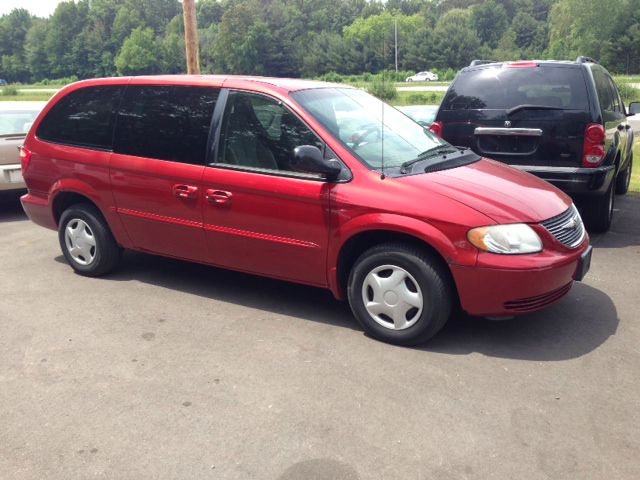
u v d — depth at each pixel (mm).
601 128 6254
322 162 4172
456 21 121688
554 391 3666
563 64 6465
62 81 121375
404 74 96625
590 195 6762
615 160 7223
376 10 146375
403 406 3520
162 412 3498
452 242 3949
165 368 3996
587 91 6312
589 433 3260
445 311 4117
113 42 128250
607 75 7832
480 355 4117
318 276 4484
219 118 4789
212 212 4773
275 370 3947
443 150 4941
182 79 5059
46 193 5773
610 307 4906
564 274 4090
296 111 4516
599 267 5898
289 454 3115
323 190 4285
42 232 7457
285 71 115812
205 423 3387
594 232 7188
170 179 4930
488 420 3379
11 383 3830
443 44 106875
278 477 2951
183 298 5191
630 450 3123
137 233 5281
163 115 5059
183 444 3209
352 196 4191
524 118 6531
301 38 116750
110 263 5613
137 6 135875
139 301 5133
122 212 5281
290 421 3391
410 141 4879
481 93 6793
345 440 3221
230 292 5320
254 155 4621
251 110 4695
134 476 2971
